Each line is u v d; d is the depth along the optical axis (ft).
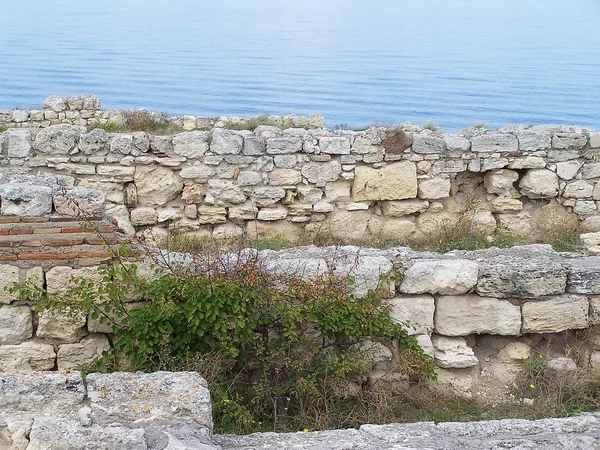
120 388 17.90
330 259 25.26
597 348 25.88
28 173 40.93
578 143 43.96
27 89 130.21
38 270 23.15
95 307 22.62
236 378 22.63
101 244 23.38
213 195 41.60
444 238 42.19
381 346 24.61
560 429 18.61
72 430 15.89
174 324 22.36
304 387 22.21
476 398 24.54
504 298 25.26
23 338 23.30
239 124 68.18
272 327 23.32
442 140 42.91
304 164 42.09
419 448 17.02
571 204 44.34
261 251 27.07
